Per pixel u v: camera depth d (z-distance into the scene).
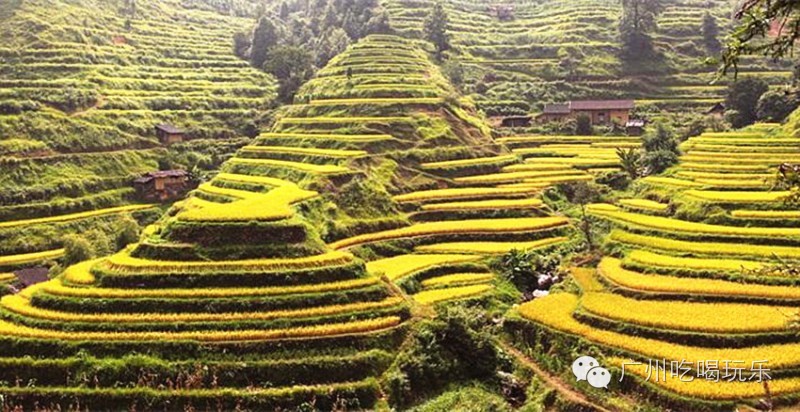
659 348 38.03
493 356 41.47
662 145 83.94
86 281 45.06
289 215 51.12
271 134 91.88
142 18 141.12
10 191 82.44
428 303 49.47
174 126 107.31
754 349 37.28
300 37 150.25
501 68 133.88
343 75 106.62
